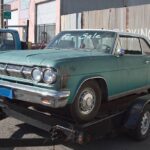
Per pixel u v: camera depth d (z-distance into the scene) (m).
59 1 22.09
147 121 6.44
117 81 6.22
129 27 15.01
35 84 5.21
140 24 14.48
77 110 5.32
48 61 5.11
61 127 5.08
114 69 6.08
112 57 6.09
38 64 5.16
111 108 6.20
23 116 5.60
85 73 5.36
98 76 5.61
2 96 5.77
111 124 5.76
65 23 20.16
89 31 6.83
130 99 6.69
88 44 6.63
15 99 5.61
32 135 6.21
